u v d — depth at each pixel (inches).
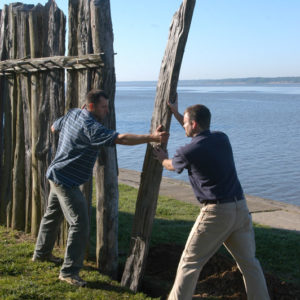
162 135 145.6
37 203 203.0
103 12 162.1
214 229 135.0
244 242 140.0
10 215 219.9
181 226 254.5
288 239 238.4
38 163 199.2
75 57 171.3
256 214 319.9
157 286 167.5
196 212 302.0
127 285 163.6
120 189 379.6
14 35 207.6
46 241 173.9
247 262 140.1
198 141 136.3
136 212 163.3
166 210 301.4
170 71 151.0
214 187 134.1
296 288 166.6
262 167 690.8
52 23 187.8
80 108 172.9
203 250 137.3
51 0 188.9
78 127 153.8
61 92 187.9
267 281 167.0
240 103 3302.2
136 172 497.7
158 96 155.3
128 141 146.9
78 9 172.1
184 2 147.3
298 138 1074.7
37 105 197.6
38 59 189.3
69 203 158.2
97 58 162.2
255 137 1107.3
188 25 148.9
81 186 178.1
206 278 170.6
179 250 196.7
